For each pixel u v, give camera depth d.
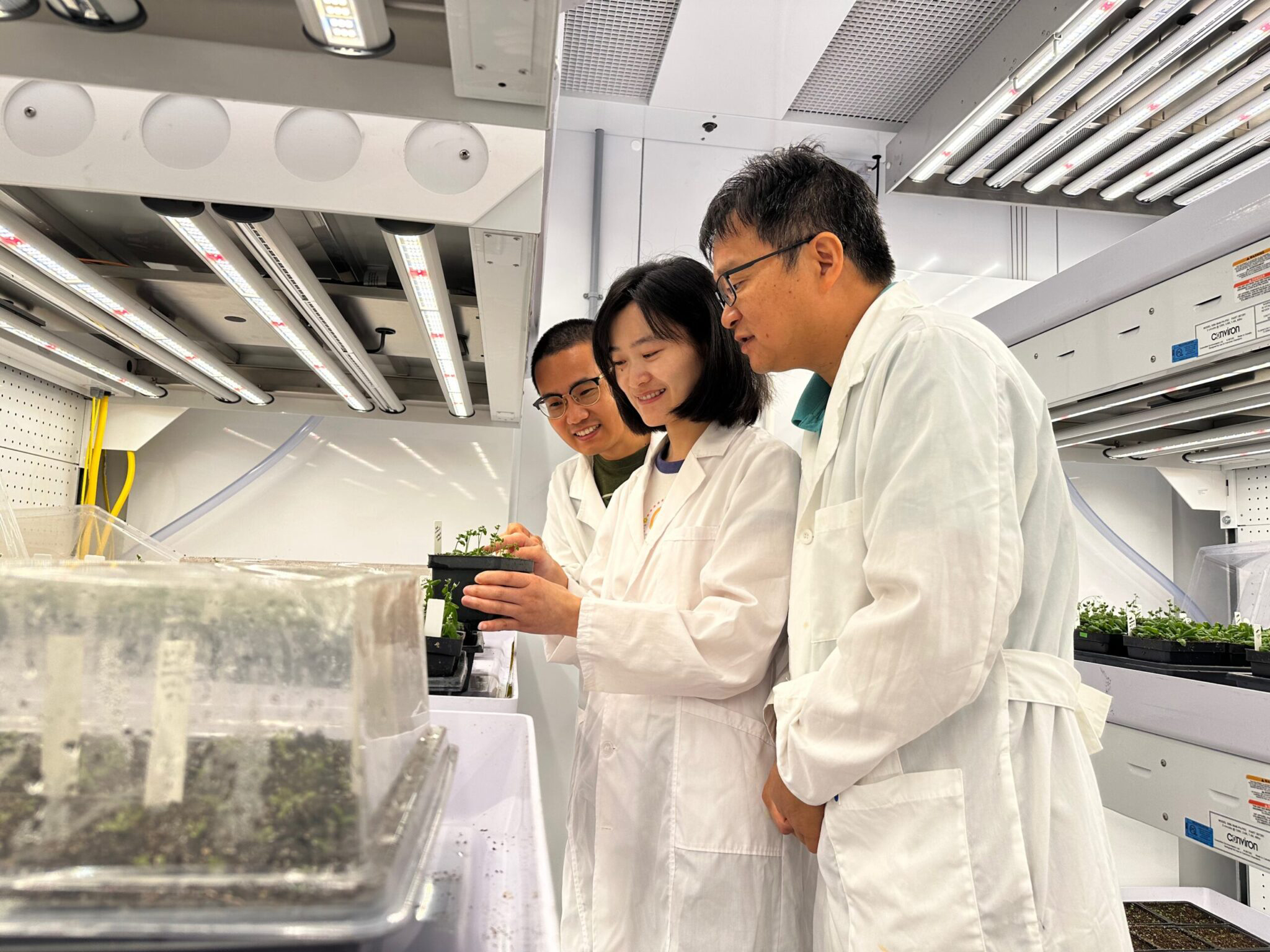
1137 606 2.81
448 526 2.73
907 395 0.85
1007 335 2.23
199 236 1.18
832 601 0.91
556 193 2.84
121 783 0.35
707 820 0.99
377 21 0.85
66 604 0.37
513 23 0.79
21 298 1.80
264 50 0.91
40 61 0.89
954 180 2.58
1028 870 0.77
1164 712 1.73
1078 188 2.53
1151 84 2.04
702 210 2.90
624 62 2.48
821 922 0.95
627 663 0.99
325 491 2.71
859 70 2.46
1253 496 2.55
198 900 0.34
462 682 1.37
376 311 1.83
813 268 0.97
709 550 1.11
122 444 2.59
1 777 0.35
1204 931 1.51
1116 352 1.83
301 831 0.35
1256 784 1.49
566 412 1.93
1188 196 2.65
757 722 1.05
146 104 0.91
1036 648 0.87
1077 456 2.70
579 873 1.13
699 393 1.15
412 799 0.43
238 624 0.38
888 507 0.81
